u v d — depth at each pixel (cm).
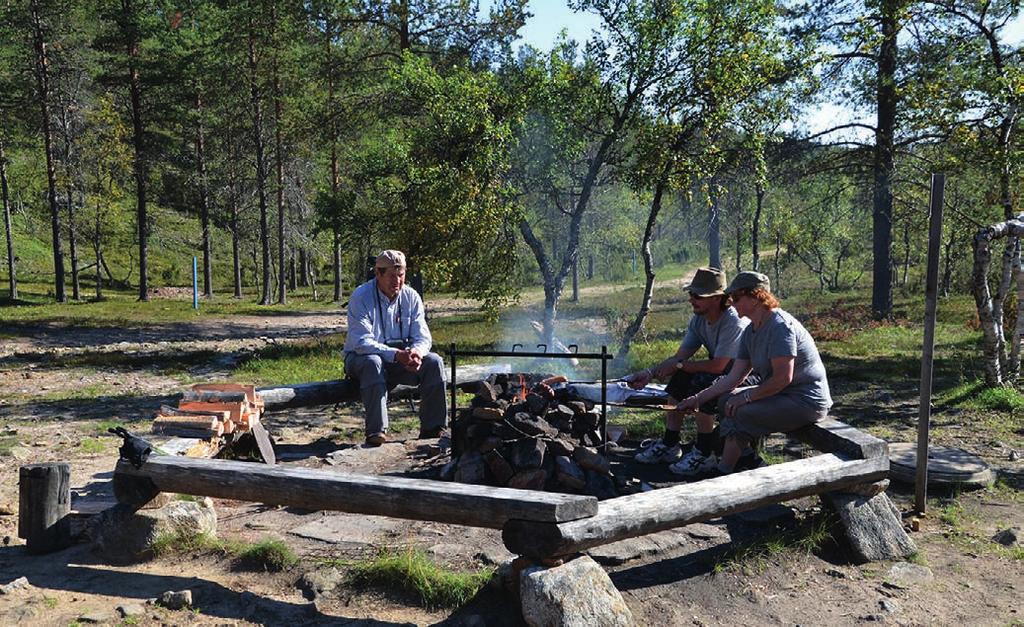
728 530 437
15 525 457
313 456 609
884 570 400
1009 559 421
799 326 467
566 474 474
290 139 2277
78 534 430
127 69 3409
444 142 1246
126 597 355
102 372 1296
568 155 1301
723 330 534
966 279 3034
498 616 338
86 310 2970
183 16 3269
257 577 380
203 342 2008
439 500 349
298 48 2795
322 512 477
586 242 3177
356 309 615
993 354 899
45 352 1638
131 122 3512
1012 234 907
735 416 478
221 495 397
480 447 496
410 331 628
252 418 555
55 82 3089
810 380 466
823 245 3675
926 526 473
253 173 4000
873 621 342
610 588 330
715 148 1185
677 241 4472
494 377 555
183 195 3931
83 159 3422
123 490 408
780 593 371
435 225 1271
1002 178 1120
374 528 445
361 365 610
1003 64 1216
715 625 337
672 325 2183
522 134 1283
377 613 344
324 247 3994
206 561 399
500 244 1346
